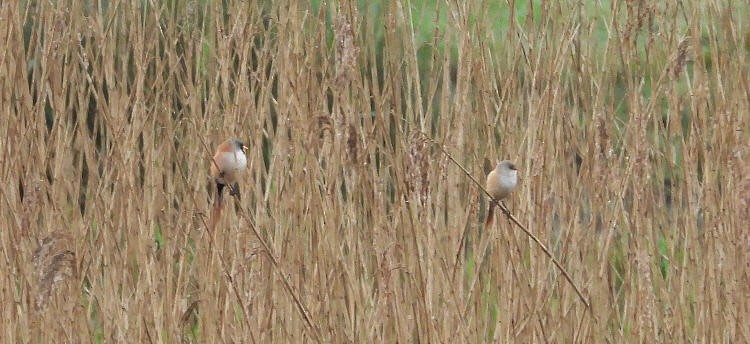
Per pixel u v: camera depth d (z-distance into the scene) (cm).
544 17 1084
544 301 1064
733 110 1095
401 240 1048
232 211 1077
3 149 1077
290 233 1044
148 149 1091
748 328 1052
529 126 1066
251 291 955
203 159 1092
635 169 1056
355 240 1056
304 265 1058
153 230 1074
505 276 1052
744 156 1048
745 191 1011
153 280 1058
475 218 1074
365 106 1066
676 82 1070
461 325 997
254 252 924
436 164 1079
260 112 1078
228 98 1091
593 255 1066
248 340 1014
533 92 1059
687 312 1103
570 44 1070
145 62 1098
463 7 1074
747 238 1012
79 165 1097
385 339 1027
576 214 1066
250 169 1064
